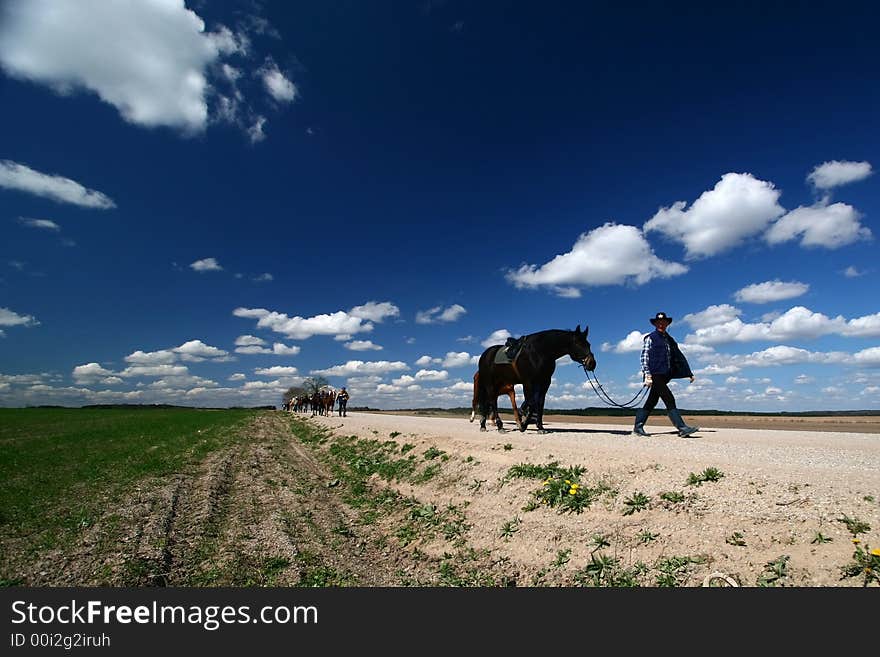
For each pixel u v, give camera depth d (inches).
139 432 1357.0
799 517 215.2
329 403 2012.8
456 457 477.4
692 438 422.0
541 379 538.0
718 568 210.8
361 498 482.3
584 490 311.6
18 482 521.3
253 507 439.8
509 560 285.6
